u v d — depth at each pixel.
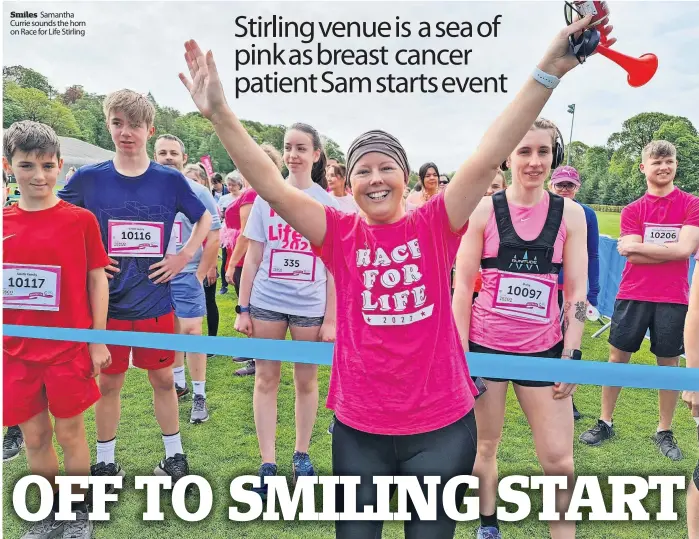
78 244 2.25
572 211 2.01
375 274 1.45
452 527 1.51
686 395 1.82
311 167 2.67
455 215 1.44
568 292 2.03
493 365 1.91
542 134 1.93
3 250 2.21
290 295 2.60
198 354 3.35
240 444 3.10
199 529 2.33
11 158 2.16
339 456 1.53
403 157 1.45
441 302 1.48
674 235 3.04
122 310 2.59
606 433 3.21
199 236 2.70
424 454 1.47
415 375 1.45
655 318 3.09
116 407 2.57
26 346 2.11
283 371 4.50
